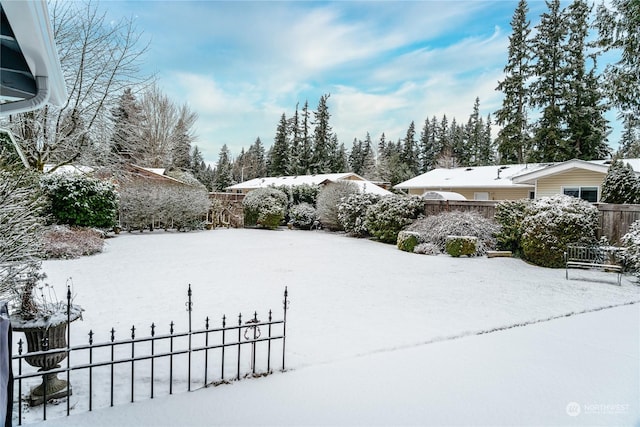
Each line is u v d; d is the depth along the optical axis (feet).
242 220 64.80
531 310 18.37
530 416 9.11
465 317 17.02
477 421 8.85
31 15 5.31
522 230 33.63
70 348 8.64
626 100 43.37
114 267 27.27
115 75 41.73
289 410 9.12
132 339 9.30
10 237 12.96
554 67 79.61
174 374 11.00
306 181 98.37
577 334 14.99
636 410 9.44
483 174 70.23
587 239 30.12
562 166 48.21
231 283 22.88
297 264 30.07
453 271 28.35
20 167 20.13
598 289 23.16
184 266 28.19
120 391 9.99
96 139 42.29
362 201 50.26
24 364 11.39
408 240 38.45
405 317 16.89
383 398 9.80
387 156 154.40
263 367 11.50
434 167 146.30
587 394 10.23
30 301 9.62
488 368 11.73
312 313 17.24
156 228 55.47
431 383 10.68
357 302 19.26
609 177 37.58
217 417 8.74
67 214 37.50
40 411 9.05
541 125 80.48
